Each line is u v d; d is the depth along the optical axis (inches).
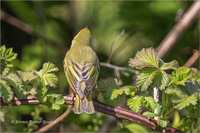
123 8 512.4
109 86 263.6
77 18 553.6
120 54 534.6
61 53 516.7
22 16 534.0
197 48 511.2
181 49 513.7
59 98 242.2
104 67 491.8
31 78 235.6
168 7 500.1
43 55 506.9
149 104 240.4
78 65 304.7
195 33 522.9
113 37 532.1
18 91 228.7
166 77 234.2
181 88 233.0
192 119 252.4
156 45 520.1
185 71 236.7
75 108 257.3
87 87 271.4
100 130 422.0
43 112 394.6
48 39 519.2
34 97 238.2
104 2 528.7
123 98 386.6
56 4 547.8
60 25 554.3
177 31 456.8
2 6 540.1
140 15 506.9
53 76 242.8
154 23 515.5
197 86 235.0
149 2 508.4
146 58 239.9
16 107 372.5
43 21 528.4
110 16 523.8
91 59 315.6
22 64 447.2
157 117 252.7
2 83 219.1
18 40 529.7
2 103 233.9
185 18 457.7
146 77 236.1
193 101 226.2
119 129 373.1
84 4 550.6
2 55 249.6
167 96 242.8
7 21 511.8
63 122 414.3
